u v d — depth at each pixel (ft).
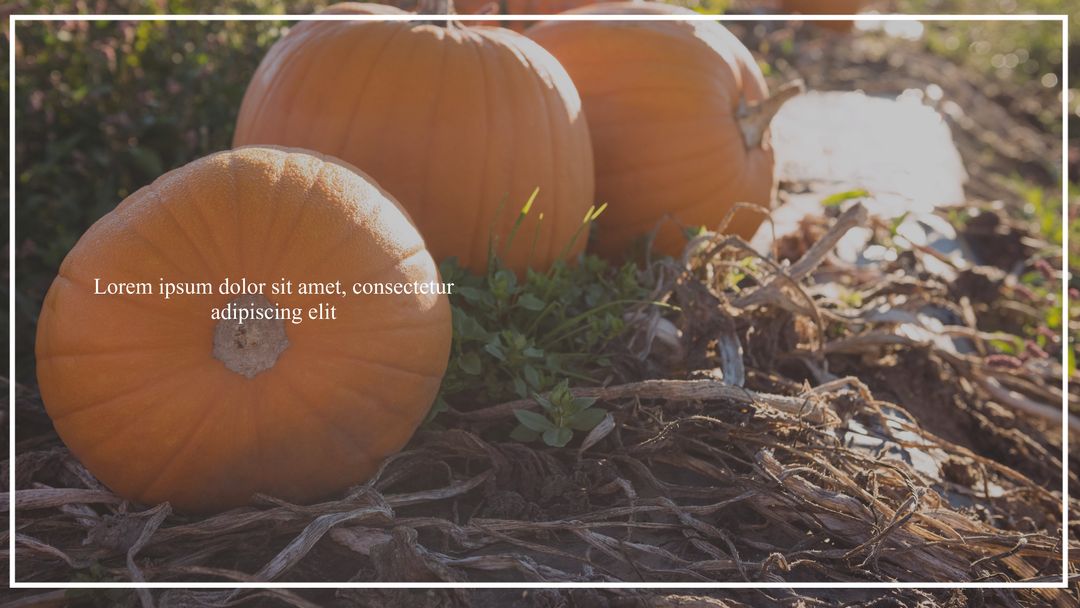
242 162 6.37
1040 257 13.84
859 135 18.58
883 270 12.52
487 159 8.29
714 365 8.76
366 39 8.48
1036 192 17.97
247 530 6.50
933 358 10.35
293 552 6.06
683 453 7.49
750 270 10.32
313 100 8.32
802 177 15.76
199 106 12.44
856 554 6.88
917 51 28.04
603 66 10.05
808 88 21.42
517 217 8.52
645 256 10.18
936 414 9.91
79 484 7.06
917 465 8.76
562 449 7.42
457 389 7.65
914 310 10.45
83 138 11.85
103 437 6.11
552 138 8.61
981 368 10.48
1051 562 7.70
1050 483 9.61
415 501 6.79
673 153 9.96
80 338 6.01
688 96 9.98
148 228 6.10
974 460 8.67
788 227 13.41
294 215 6.21
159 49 12.61
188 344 6.03
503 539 6.49
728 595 6.33
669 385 7.54
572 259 9.22
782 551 6.88
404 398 6.47
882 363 10.14
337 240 6.23
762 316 9.43
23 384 9.26
